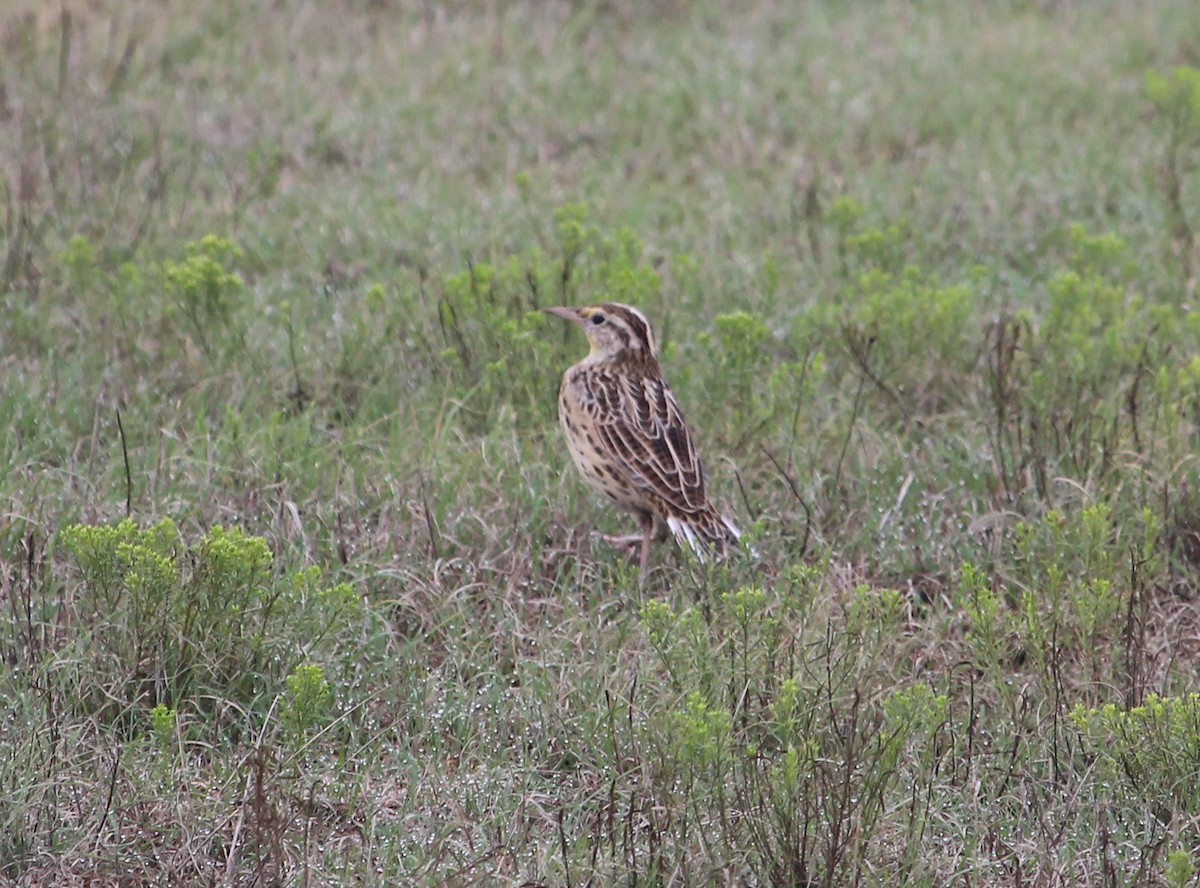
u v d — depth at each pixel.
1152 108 20.48
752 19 23.91
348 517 10.91
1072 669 9.77
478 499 11.27
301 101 19.66
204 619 8.95
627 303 13.22
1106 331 13.04
